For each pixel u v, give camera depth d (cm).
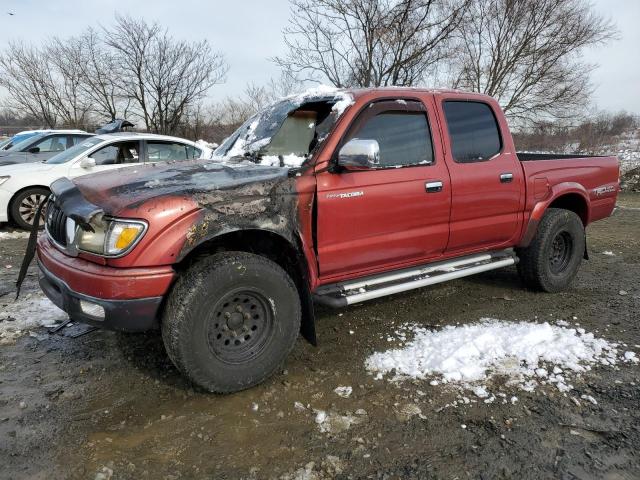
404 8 1056
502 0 1609
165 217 254
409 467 226
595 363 324
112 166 794
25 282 487
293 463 229
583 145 1766
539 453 236
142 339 355
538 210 436
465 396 284
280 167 313
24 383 296
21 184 754
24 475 218
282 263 322
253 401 280
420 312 420
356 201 319
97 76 2239
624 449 239
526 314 417
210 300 264
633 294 474
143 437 247
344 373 312
